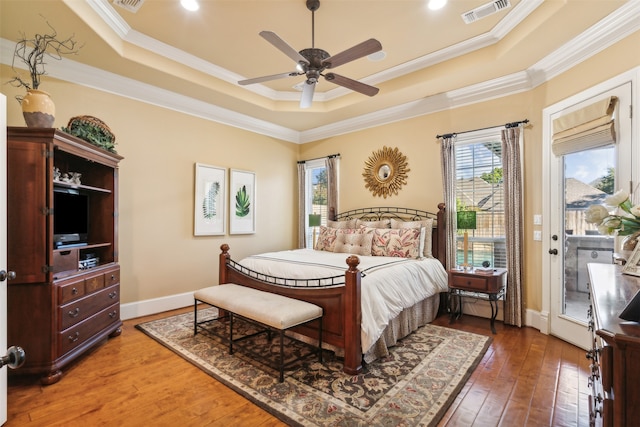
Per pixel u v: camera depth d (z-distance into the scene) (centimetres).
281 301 267
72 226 281
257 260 348
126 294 369
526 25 273
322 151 560
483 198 392
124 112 369
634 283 141
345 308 246
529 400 205
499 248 380
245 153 504
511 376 236
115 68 336
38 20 255
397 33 306
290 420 186
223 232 470
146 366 254
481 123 384
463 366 252
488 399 207
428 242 394
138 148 381
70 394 215
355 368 238
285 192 568
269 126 533
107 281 299
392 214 468
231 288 317
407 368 249
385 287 278
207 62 372
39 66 306
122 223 367
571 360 262
